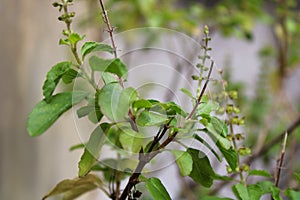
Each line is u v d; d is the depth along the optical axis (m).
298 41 1.12
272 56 1.06
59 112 0.38
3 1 0.80
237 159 0.43
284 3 1.03
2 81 0.81
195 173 0.41
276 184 0.45
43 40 0.84
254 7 1.02
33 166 0.84
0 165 0.81
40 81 0.84
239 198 0.44
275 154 0.83
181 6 1.28
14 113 0.83
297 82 1.44
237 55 1.42
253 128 0.91
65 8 0.38
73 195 0.45
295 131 0.83
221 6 1.01
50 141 0.85
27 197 0.84
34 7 0.83
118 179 0.44
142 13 0.94
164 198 0.39
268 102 0.97
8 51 0.81
